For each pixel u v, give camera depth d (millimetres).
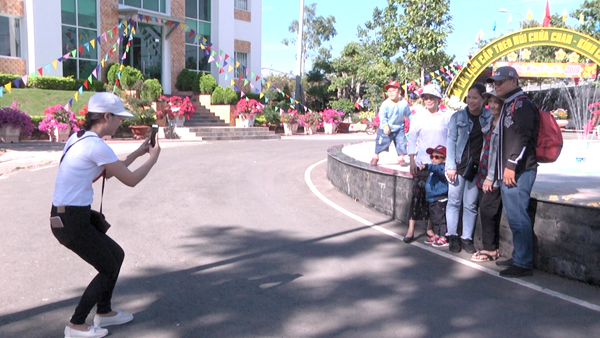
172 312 4375
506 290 4992
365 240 6707
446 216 6254
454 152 5961
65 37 22672
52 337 3906
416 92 14047
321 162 14398
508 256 5852
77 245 3719
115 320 4102
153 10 26328
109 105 3797
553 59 28469
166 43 26875
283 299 4699
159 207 8336
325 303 4625
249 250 6188
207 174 11766
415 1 22297
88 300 3816
